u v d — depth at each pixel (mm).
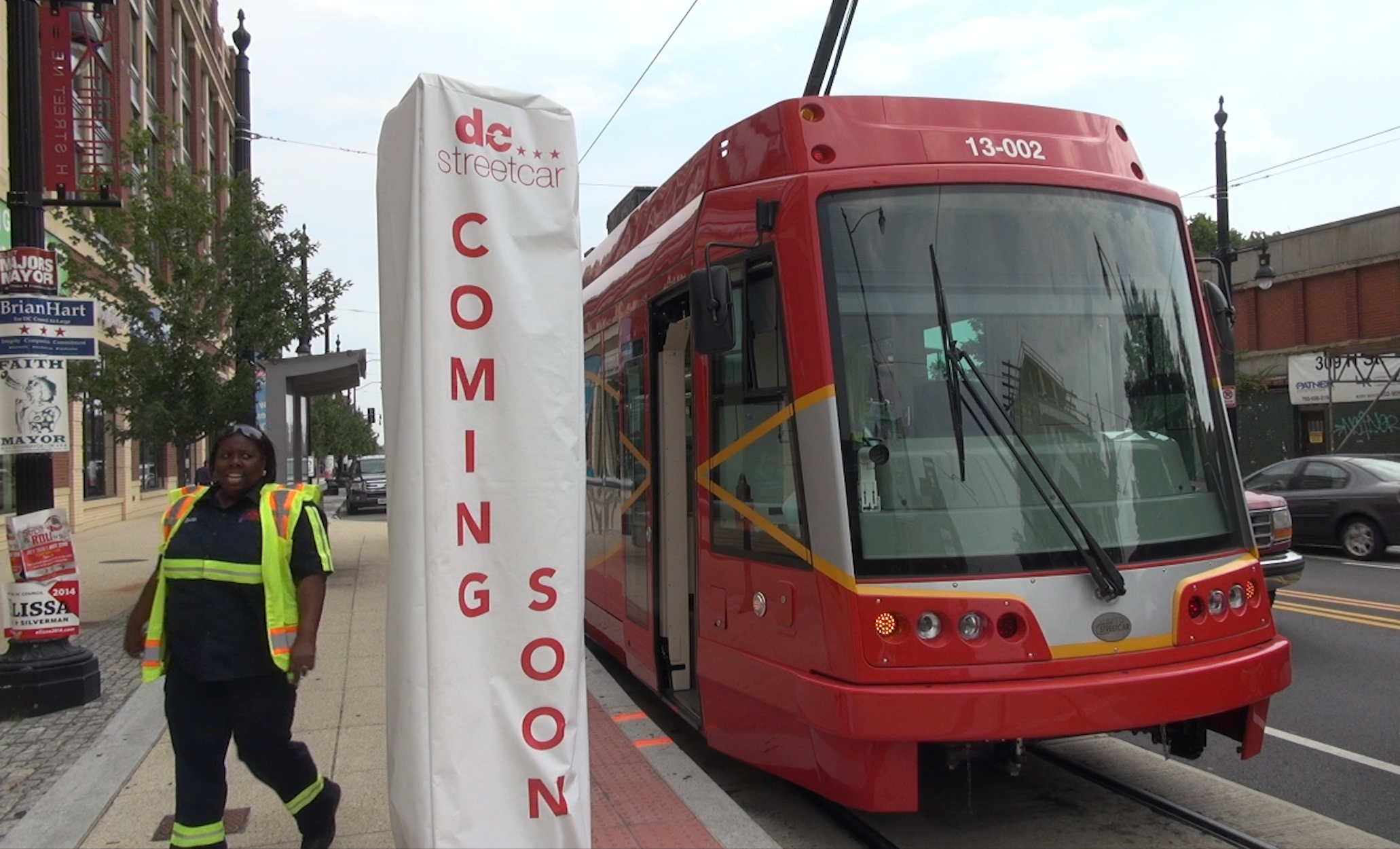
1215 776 5520
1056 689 4117
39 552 6562
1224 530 4805
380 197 3340
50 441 6652
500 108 3240
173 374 10680
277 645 3643
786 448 4664
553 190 3283
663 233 6258
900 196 4738
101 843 4344
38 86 6770
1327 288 27906
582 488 3307
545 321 3234
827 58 8984
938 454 4465
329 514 31766
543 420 3221
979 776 5516
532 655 3193
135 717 6305
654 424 6309
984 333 4660
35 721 6348
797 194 4719
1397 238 25750
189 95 30125
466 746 3119
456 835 3090
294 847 4320
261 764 3799
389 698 3193
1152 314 4973
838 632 4258
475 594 3148
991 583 4270
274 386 11719
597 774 5180
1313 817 4902
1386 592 11500
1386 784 5387
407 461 3117
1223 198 19766
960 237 4742
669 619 6246
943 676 4152
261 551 3656
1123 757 5863
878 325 4559
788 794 5363
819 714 4250
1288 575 8773
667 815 4594
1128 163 5316
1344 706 6848
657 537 6324
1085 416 4695
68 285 10375
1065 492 4527
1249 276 30141
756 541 4910
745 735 5016
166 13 25875
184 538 3658
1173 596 4480
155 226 10570
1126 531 4523
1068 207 4930
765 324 4918
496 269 3176
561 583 3230
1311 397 25172
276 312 11305
